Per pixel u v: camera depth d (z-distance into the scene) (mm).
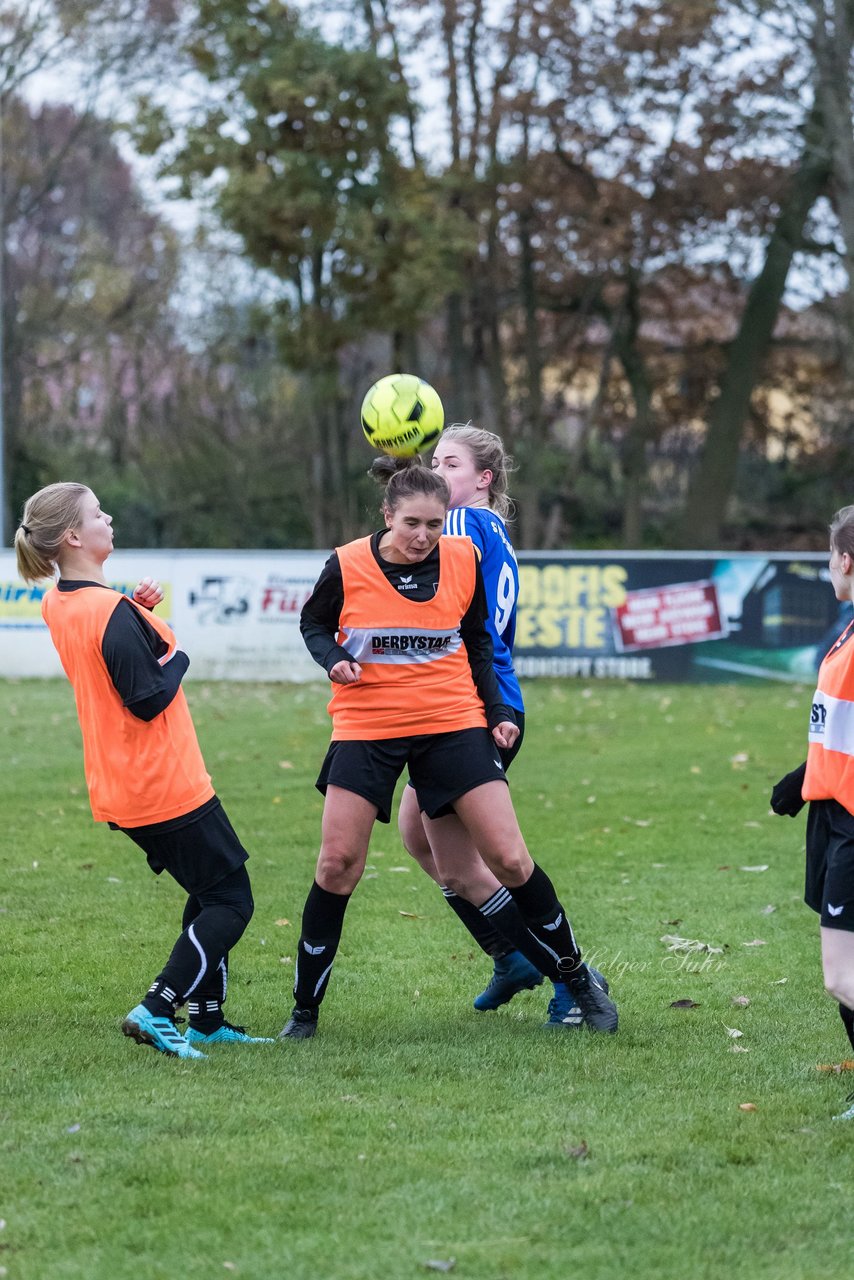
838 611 47438
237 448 95062
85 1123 9984
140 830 11703
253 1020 13180
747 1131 9914
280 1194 8773
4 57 81188
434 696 11992
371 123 71750
